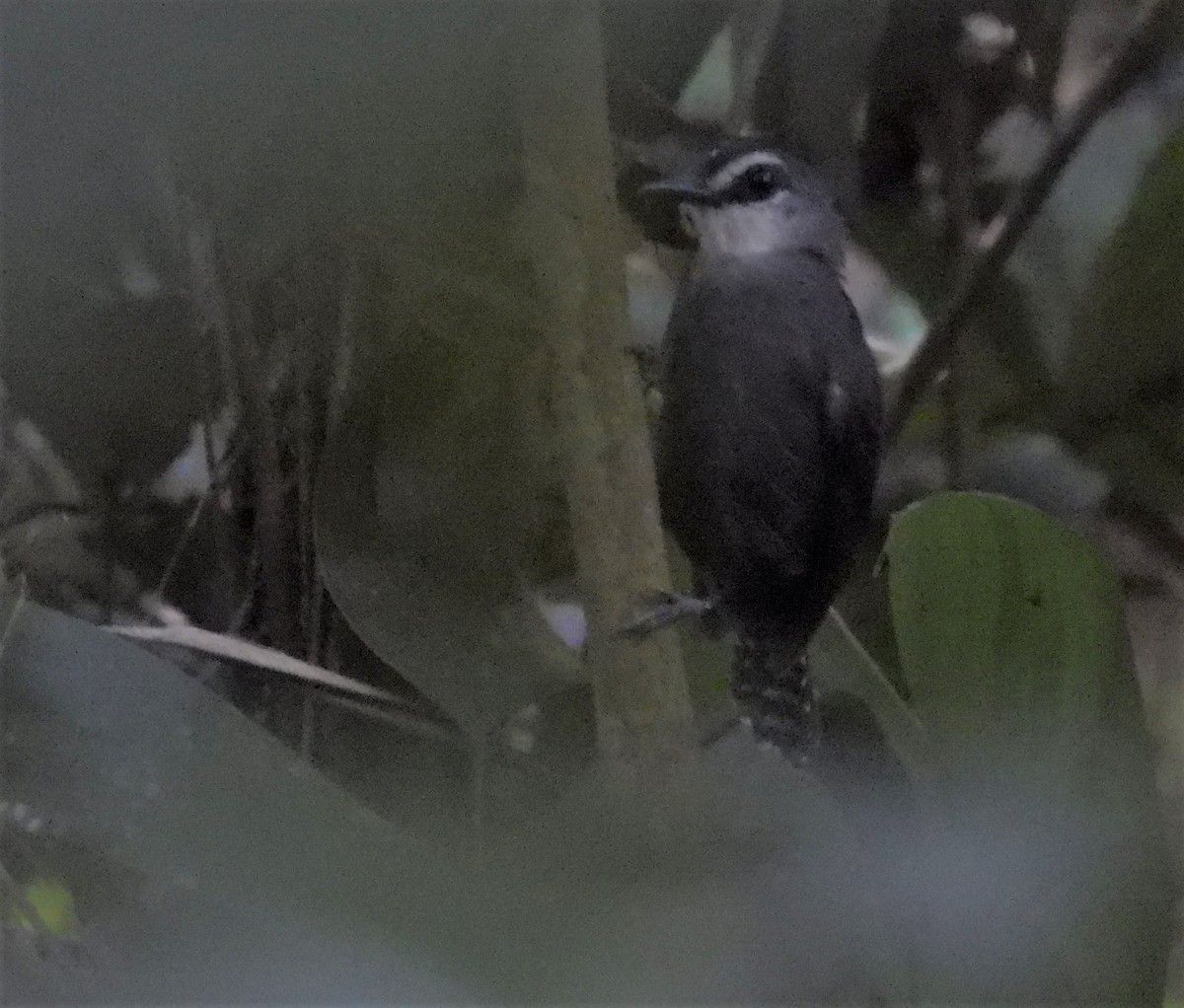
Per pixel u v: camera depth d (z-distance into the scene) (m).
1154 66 5.30
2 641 3.14
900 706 4.04
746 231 5.02
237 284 4.05
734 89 4.84
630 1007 3.12
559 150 3.34
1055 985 3.70
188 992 3.15
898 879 3.78
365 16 3.33
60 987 3.18
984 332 5.41
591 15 3.33
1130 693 3.85
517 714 4.17
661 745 3.40
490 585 3.94
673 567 5.06
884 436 5.09
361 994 2.97
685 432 4.97
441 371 3.90
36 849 3.38
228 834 3.02
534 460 3.93
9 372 4.19
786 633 4.73
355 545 3.88
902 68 4.96
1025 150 5.46
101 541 4.50
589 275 3.36
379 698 3.90
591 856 3.38
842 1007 3.35
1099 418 5.30
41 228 3.78
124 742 3.09
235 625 4.24
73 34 3.30
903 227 5.35
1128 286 4.98
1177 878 4.19
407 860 3.04
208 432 4.23
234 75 3.40
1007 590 3.88
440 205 3.78
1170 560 5.60
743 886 3.37
